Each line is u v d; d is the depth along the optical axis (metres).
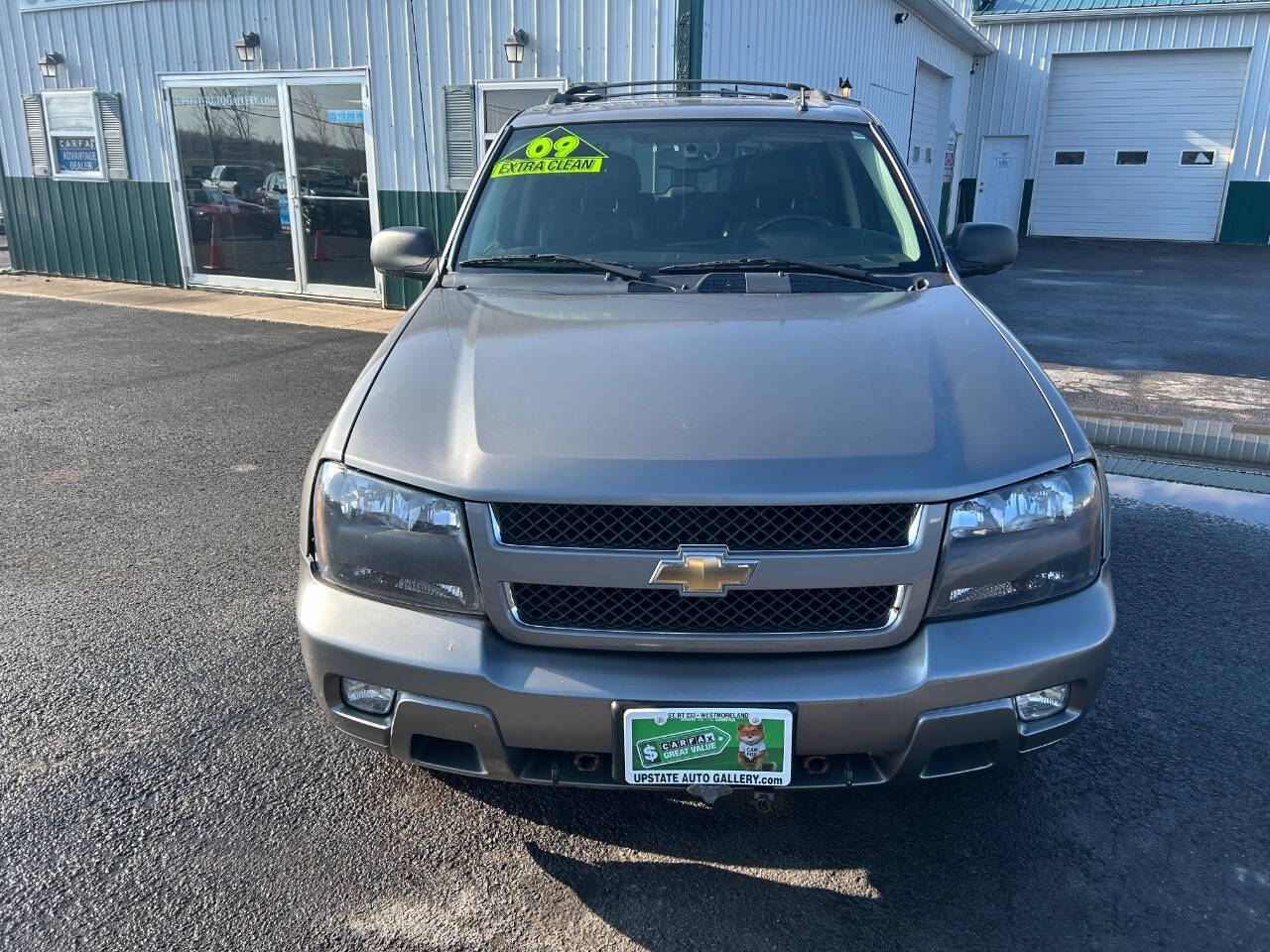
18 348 8.76
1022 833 2.50
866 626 2.05
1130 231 22.88
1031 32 22.52
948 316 2.71
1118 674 3.26
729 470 1.99
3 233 19.16
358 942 2.15
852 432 2.09
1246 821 2.54
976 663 2.02
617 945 2.15
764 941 2.16
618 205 3.41
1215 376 7.78
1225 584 3.97
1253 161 21.17
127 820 2.53
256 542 4.41
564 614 2.08
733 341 2.48
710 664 2.04
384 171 10.54
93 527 4.60
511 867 2.39
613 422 2.12
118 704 3.07
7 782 2.68
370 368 2.53
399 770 2.76
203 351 8.65
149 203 12.36
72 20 12.06
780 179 3.44
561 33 9.27
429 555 2.08
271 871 2.36
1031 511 2.08
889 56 15.12
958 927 2.19
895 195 3.42
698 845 2.46
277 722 2.99
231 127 11.42
